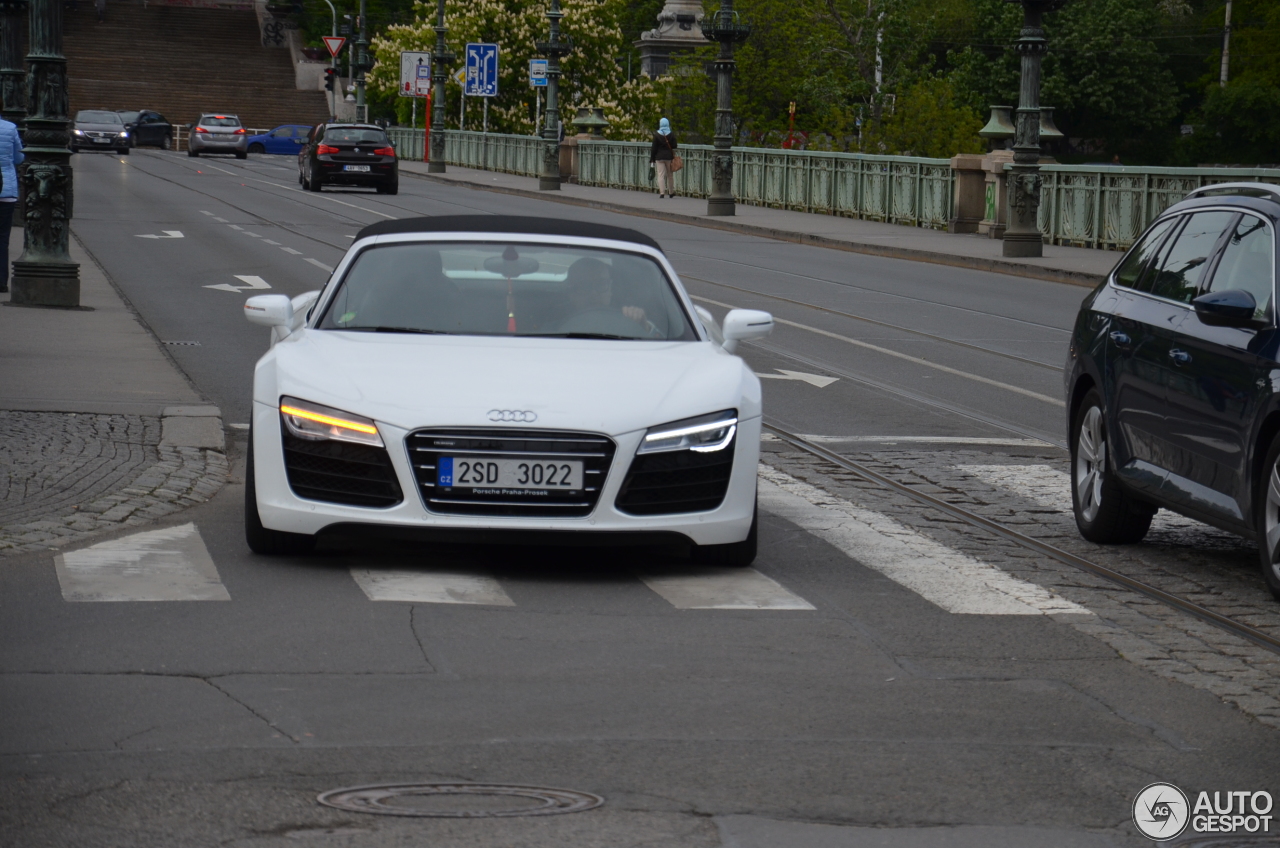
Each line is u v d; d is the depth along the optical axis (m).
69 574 8.39
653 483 8.55
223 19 107.00
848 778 5.70
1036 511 11.16
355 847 4.93
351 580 8.51
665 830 5.13
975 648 7.58
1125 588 9.01
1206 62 120.75
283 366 8.86
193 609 7.81
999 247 35.78
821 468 12.47
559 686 6.75
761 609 8.23
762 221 43.59
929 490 11.73
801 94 78.50
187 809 5.21
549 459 8.41
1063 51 114.06
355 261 9.91
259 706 6.34
